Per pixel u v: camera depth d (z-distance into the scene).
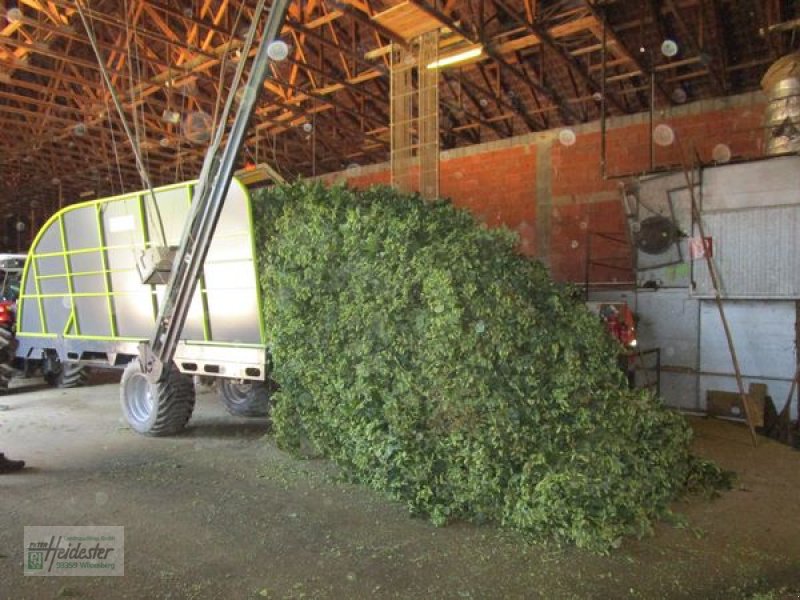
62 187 25.03
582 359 4.46
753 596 3.41
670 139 12.20
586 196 13.28
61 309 8.30
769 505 4.76
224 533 4.19
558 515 3.97
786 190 7.18
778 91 7.43
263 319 6.00
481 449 4.17
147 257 6.18
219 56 11.66
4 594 3.39
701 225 7.54
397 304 4.60
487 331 4.26
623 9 10.81
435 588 3.45
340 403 5.09
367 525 4.32
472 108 15.46
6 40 10.93
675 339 8.06
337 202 5.64
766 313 7.41
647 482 4.32
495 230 4.96
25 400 9.05
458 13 10.81
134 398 7.03
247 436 6.84
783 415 6.77
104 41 12.59
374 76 12.90
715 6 10.65
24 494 4.95
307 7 11.02
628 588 3.46
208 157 5.41
